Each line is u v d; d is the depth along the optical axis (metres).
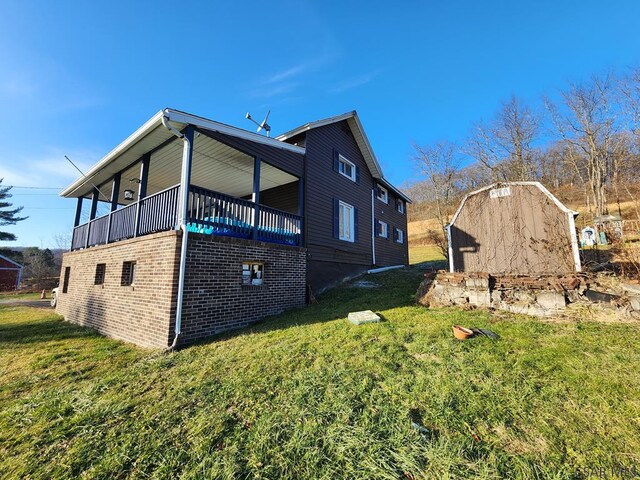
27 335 6.93
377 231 14.68
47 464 2.28
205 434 2.47
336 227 11.15
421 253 25.83
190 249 5.53
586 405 2.51
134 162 8.16
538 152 22.55
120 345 5.70
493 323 4.80
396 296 7.70
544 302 5.22
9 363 4.82
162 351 4.92
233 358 4.18
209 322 5.69
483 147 24.41
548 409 2.49
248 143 7.45
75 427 2.73
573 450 2.03
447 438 2.20
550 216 6.91
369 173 14.43
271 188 11.19
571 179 20.66
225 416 2.71
